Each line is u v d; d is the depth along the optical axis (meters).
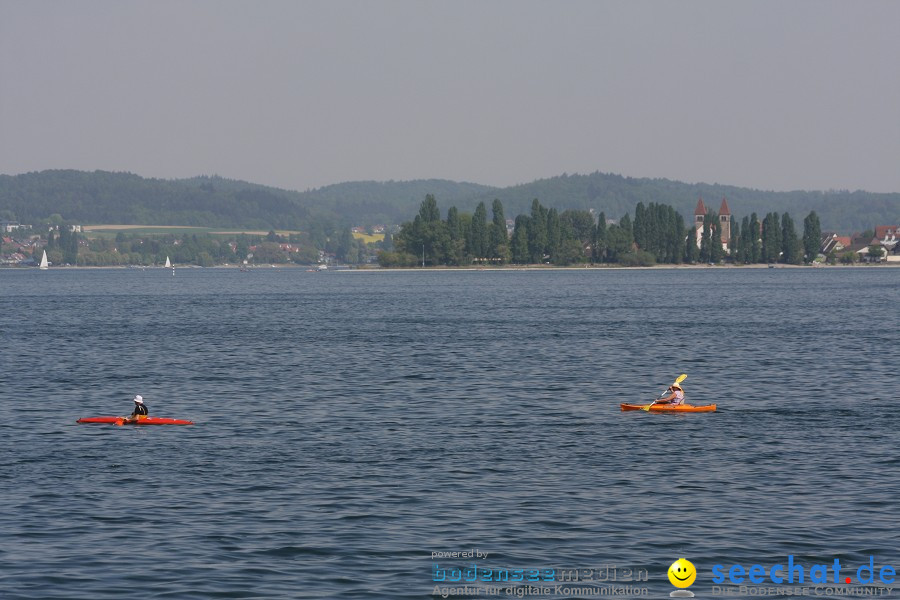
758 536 93.44
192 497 106.19
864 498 105.31
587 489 109.25
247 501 104.69
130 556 87.81
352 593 80.19
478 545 91.06
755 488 109.56
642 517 98.94
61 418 156.38
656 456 125.75
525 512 100.50
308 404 170.12
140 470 118.56
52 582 82.00
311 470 118.31
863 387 188.75
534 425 148.75
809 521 97.62
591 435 140.38
